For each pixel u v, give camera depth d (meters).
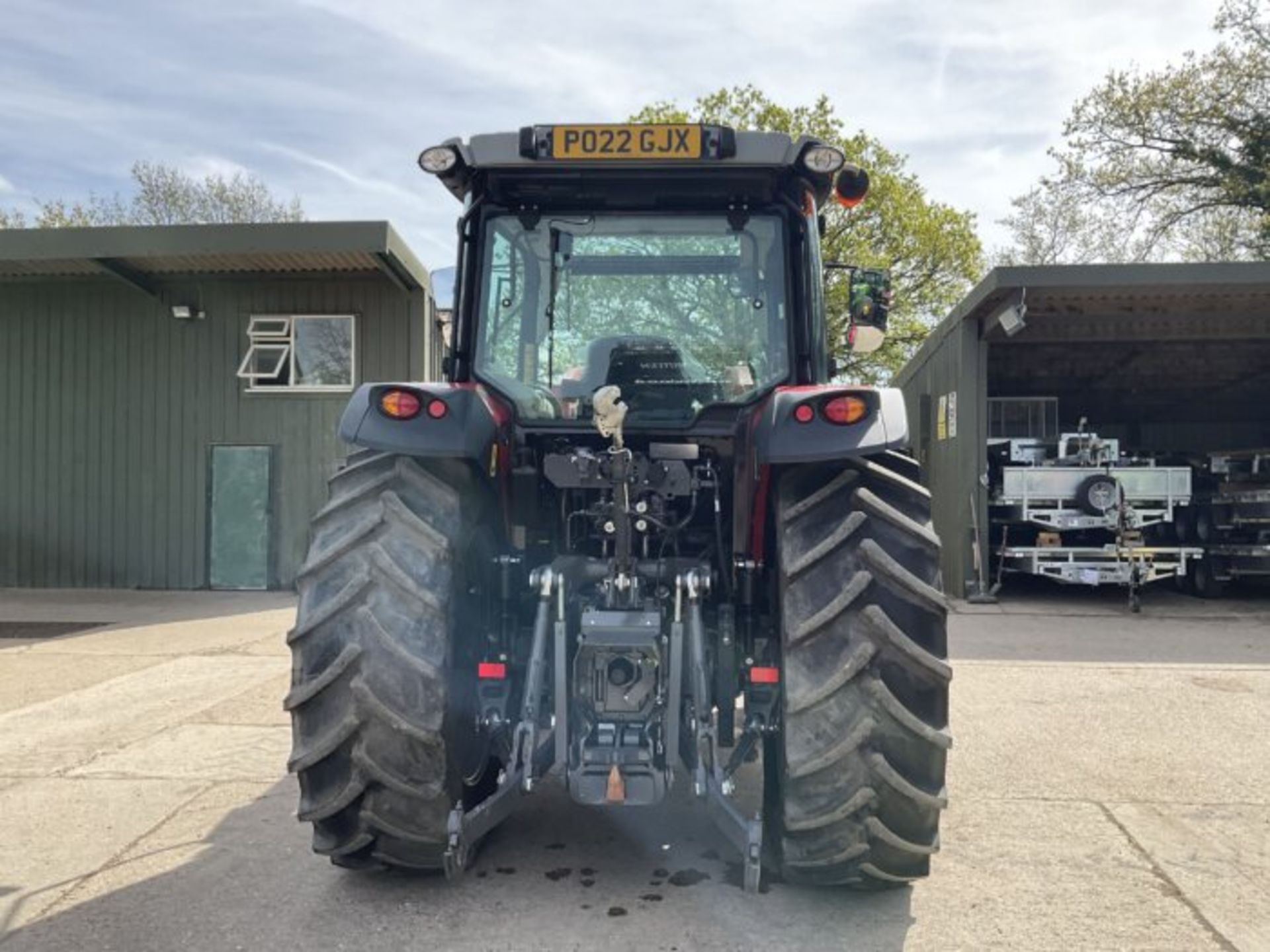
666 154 3.41
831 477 3.23
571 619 3.35
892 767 2.93
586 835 3.86
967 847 3.79
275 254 11.91
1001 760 4.98
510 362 3.70
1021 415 14.92
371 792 3.01
